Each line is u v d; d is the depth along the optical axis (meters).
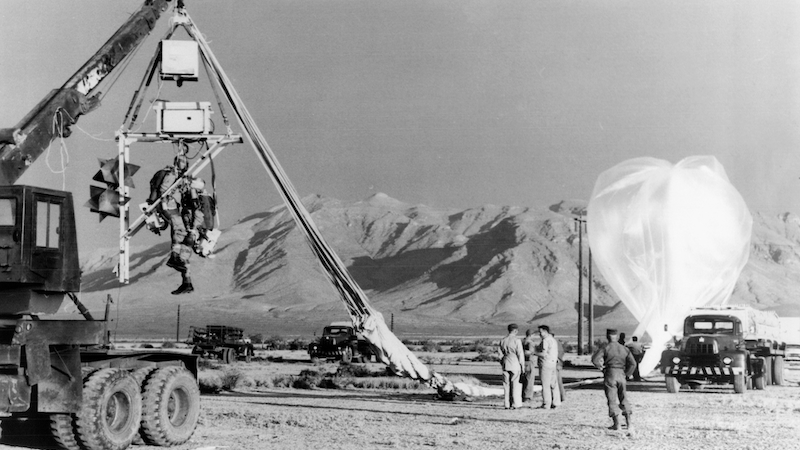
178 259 14.38
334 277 19.80
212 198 15.08
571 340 131.00
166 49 15.93
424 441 15.48
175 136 15.00
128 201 14.81
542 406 21.77
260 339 108.50
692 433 16.78
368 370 40.16
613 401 16.80
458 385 23.88
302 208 18.69
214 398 25.12
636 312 31.23
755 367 28.84
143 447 14.73
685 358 27.12
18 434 14.20
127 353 14.75
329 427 17.62
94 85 15.61
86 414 13.38
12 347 12.49
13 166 14.20
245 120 17.33
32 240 12.41
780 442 15.58
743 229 29.97
